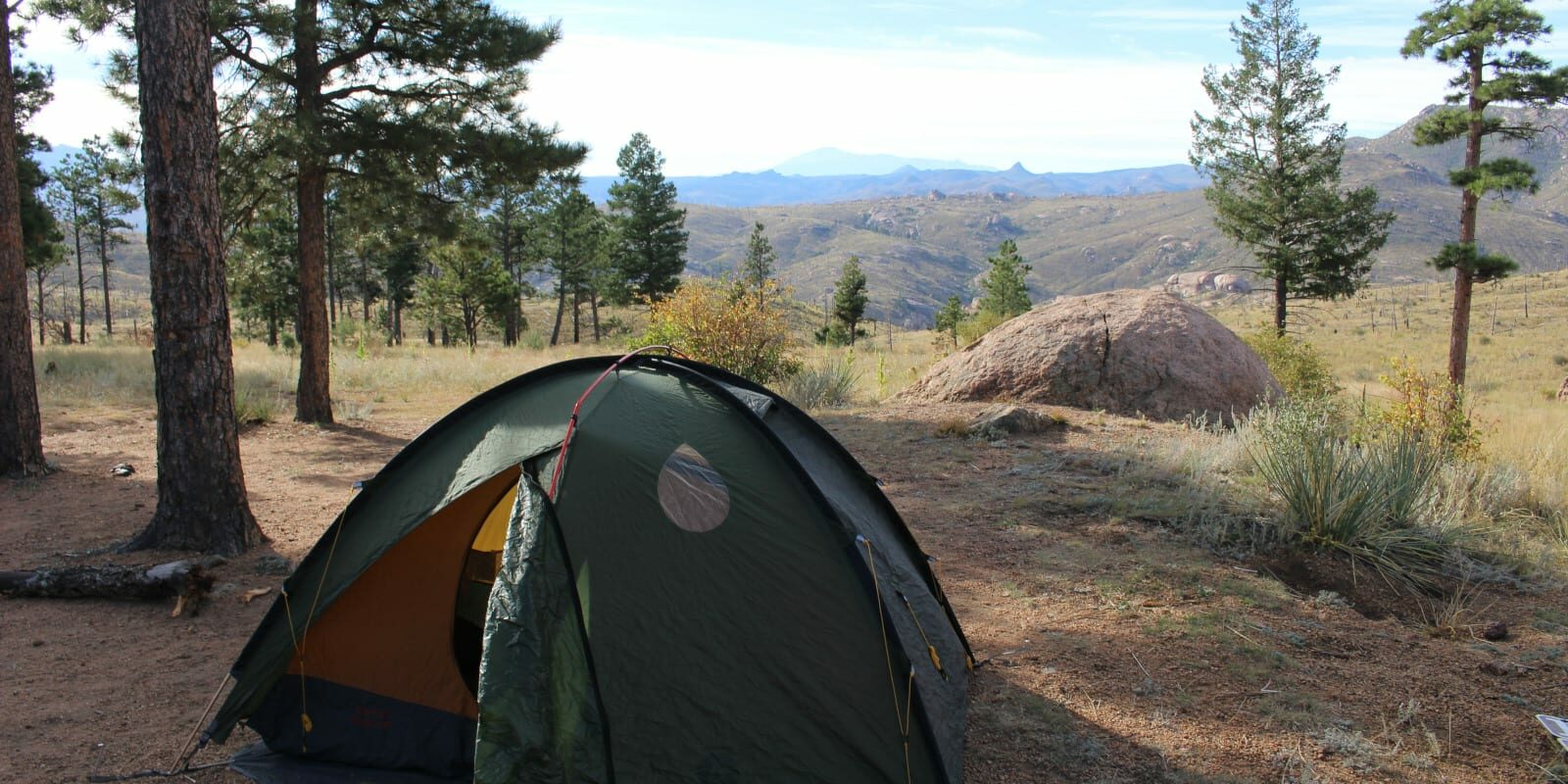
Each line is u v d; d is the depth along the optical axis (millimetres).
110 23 11516
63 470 9578
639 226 54125
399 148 12188
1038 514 7395
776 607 3699
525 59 12750
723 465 4043
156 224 6484
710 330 14352
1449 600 5832
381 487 4242
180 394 6605
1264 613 5461
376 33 12406
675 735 3385
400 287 51125
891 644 3734
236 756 4039
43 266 28719
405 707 4133
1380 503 6652
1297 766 3877
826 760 3482
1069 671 4715
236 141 12172
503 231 49969
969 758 3902
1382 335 54344
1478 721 4270
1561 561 6551
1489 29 19719
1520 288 79062
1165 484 8023
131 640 5223
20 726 4160
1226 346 11578
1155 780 3762
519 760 3186
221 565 6465
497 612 3381
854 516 4289
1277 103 26766
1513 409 18328
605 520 3654
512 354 27109
